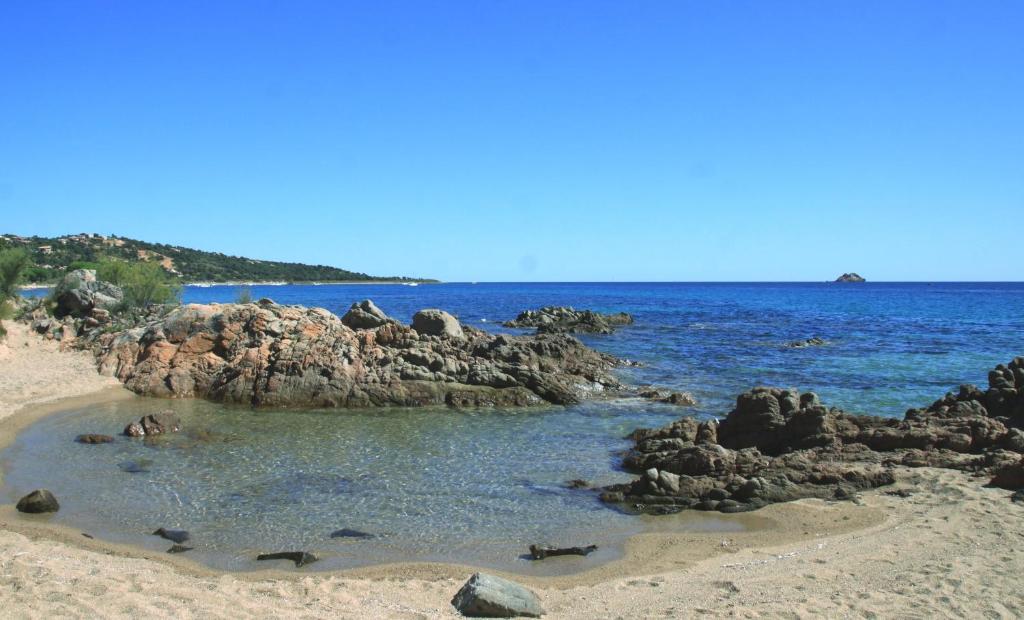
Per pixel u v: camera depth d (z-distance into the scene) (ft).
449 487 60.23
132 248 542.98
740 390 111.65
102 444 72.49
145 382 101.35
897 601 34.58
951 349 164.66
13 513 51.62
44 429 78.33
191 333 107.45
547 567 43.98
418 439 78.54
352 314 127.44
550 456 71.31
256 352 103.09
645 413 94.84
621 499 57.00
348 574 42.29
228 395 99.04
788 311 331.57
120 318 140.36
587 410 96.94
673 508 54.90
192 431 79.82
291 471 64.18
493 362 108.88
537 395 102.32
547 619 34.35
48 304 142.00
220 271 635.66
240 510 53.52
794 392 74.74
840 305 392.27
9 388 95.71
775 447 70.74
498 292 650.84
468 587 35.65
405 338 112.37
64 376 103.55
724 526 51.16
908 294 579.48
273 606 34.50
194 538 47.83
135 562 42.83
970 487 54.49
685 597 37.19
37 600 32.22
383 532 49.67
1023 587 35.68
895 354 155.94
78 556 42.91
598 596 38.32
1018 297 506.07
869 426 71.87
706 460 61.98
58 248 458.91
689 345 177.58
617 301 444.96
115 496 56.13
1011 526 45.52
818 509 53.11
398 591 38.83
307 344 104.68
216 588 37.37
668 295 570.05
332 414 93.25
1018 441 62.49
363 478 62.44
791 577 39.37
